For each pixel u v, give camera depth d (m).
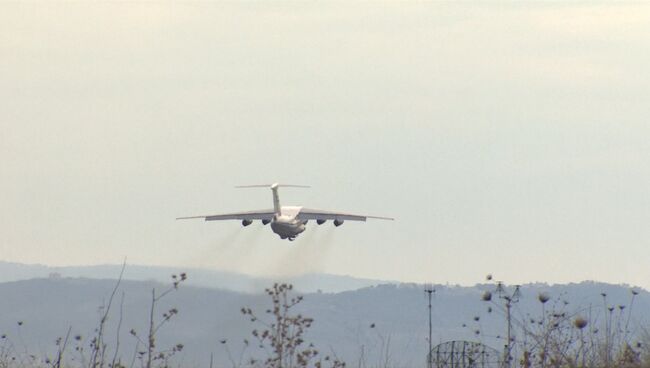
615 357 86.56
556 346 87.88
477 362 97.75
